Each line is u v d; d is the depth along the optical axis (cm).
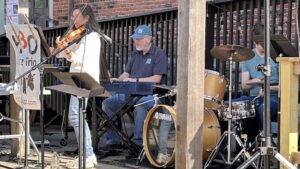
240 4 618
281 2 590
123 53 760
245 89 552
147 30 608
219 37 638
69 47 486
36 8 987
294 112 370
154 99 540
